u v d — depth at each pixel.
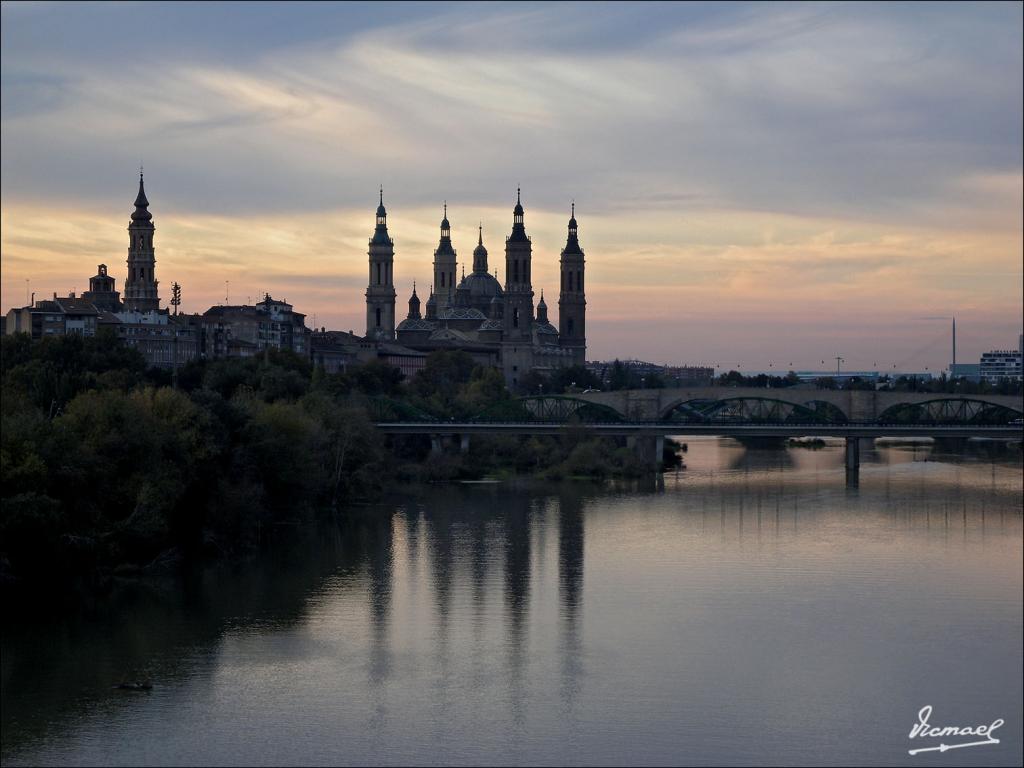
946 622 170.50
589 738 133.38
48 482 182.12
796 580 194.50
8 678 148.25
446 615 173.75
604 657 156.12
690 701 142.75
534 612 175.12
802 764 128.00
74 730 134.62
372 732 134.62
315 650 158.50
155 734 133.88
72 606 176.38
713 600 181.88
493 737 133.50
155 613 173.62
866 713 139.75
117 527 189.50
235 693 144.38
